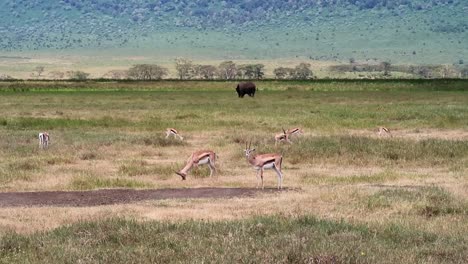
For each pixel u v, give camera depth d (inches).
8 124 4980.3
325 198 2133.4
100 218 1781.5
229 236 1528.1
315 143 3457.2
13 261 1380.4
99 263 1353.3
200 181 2524.6
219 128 4653.1
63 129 4672.7
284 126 4753.9
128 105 7534.5
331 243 1469.0
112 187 2415.1
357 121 5108.3
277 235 1561.3
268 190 2315.5
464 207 2001.7
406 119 5285.4
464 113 5565.9
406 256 1392.7
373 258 1368.1
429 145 3358.8
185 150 3449.8
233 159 3095.5
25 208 2025.1
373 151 3189.0
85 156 3161.9
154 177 2618.1
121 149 3452.3
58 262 1359.5
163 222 1706.4
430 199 2075.5
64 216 1892.2
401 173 2719.0
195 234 1574.8
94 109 6865.2
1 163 2928.2
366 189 2272.4
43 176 2605.8
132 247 1471.5
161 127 4724.4
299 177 2618.1
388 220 1812.3
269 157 2333.9
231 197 2193.7
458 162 2989.7
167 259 1380.4
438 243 1510.8
